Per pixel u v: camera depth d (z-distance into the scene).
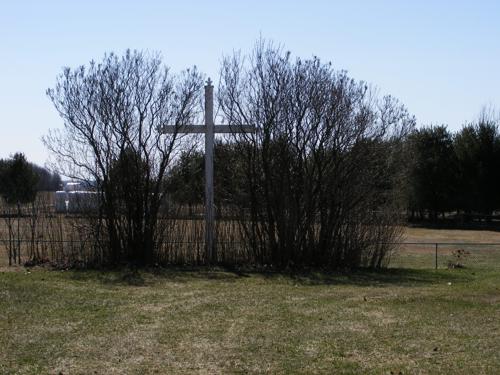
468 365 7.43
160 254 17.50
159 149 17.44
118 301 11.70
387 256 20.36
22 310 10.59
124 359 7.64
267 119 17.28
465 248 28.34
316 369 7.24
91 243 17.22
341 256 17.83
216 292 13.02
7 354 7.78
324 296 12.64
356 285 14.48
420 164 50.06
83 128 17.12
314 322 9.95
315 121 17.30
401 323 9.88
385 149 18.05
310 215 17.52
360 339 8.75
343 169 17.50
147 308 11.05
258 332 9.18
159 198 17.48
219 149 17.97
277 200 17.45
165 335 8.92
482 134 51.44
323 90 17.31
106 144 17.16
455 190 51.62
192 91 17.52
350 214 17.80
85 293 12.52
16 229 19.53
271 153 17.41
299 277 15.73
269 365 7.41
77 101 17.11
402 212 18.78
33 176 42.03
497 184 51.16
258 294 12.80
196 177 18.11
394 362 7.56
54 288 12.98
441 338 8.84
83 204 17.27
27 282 13.66
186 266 17.23
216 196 17.88
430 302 11.94
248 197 17.66
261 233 17.67
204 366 7.36
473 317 10.42
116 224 17.31
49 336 8.75
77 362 7.48
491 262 21.91
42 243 17.36
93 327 9.39
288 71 17.36
